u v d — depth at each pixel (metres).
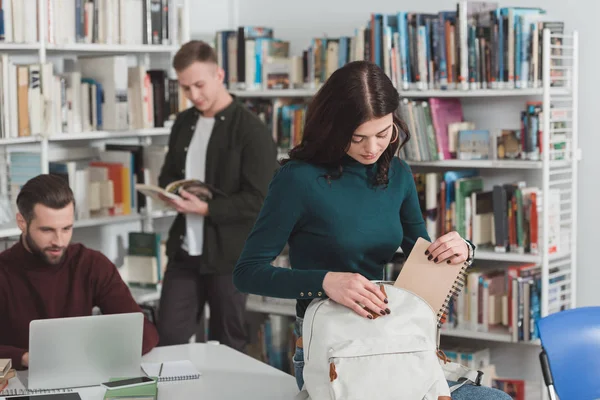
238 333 3.80
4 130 3.75
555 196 3.92
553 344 2.50
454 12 4.04
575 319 2.55
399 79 4.14
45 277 2.83
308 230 2.11
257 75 4.65
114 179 4.26
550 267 3.92
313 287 1.99
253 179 3.64
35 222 2.72
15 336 2.81
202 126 3.81
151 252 4.34
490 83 3.95
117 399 2.24
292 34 4.96
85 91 4.10
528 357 4.27
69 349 2.38
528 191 3.89
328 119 2.01
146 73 4.33
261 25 5.09
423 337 1.94
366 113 1.96
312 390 1.95
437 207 4.11
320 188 2.07
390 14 4.54
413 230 2.27
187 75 3.63
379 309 1.94
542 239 3.83
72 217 2.78
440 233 4.11
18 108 3.81
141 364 2.58
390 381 1.88
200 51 3.63
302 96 4.79
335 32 4.81
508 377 4.34
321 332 1.95
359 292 1.93
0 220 3.88
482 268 4.25
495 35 3.90
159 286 4.37
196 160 3.83
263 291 2.07
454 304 4.09
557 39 3.90
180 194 3.63
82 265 2.89
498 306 4.02
